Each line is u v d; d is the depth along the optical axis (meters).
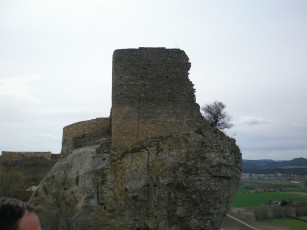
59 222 21.45
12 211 3.65
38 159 44.53
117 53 23.22
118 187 21.42
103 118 26.16
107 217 20.94
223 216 21.75
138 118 22.50
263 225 53.94
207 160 21.77
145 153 21.81
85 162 22.83
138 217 20.89
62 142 27.69
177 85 23.08
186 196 21.19
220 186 21.59
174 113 22.72
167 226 20.72
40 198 24.23
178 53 23.47
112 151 22.16
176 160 21.67
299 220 60.44
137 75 22.98
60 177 24.38
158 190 21.17
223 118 43.16
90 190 21.56
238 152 23.42
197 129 22.75
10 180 37.38
